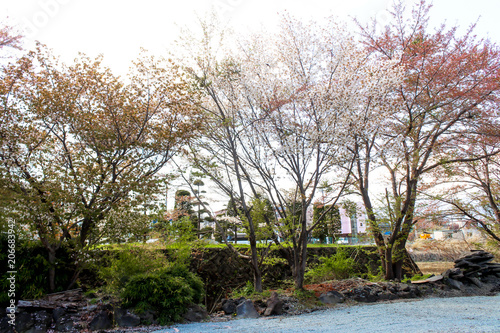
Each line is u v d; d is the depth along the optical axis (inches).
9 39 306.5
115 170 294.8
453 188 501.0
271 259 346.3
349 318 226.4
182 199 462.6
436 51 410.0
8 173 248.5
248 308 251.0
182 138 323.6
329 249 465.7
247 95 346.0
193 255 369.4
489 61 395.2
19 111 274.4
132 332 199.2
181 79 328.2
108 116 313.0
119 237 288.7
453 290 352.2
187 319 230.8
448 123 418.3
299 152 315.6
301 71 358.9
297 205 386.3
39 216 244.4
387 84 312.5
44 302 221.3
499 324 192.7
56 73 304.8
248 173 371.2
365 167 405.7
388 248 382.9
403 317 223.8
